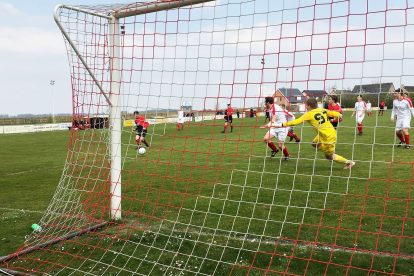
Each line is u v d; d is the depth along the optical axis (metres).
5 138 28.12
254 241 5.04
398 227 5.28
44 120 55.66
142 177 9.25
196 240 5.18
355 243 4.71
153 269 4.46
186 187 8.23
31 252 5.10
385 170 9.09
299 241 4.92
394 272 4.03
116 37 5.91
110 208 6.13
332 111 7.89
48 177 10.60
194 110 5.43
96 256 4.89
